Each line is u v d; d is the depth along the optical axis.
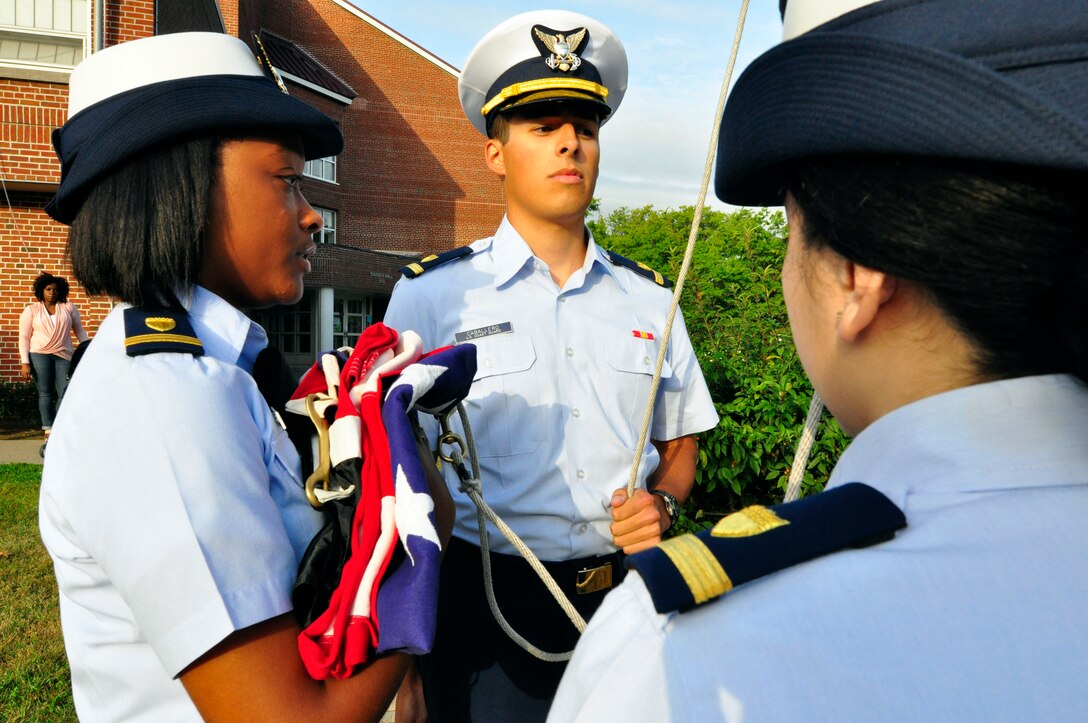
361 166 21.25
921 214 0.55
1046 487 0.57
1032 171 0.52
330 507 1.10
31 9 9.77
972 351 0.59
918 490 0.59
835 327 0.65
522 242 2.10
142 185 1.13
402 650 1.02
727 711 0.51
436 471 1.33
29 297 10.54
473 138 21.89
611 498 1.96
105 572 0.98
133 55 1.16
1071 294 0.54
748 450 3.54
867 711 0.50
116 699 1.02
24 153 9.80
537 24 2.07
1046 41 0.51
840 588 0.54
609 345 2.10
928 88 0.51
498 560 1.89
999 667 0.50
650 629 0.57
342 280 19.83
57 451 1.02
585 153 2.08
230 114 1.14
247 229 1.20
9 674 3.15
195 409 0.99
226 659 0.94
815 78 0.56
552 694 1.87
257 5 18.41
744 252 4.39
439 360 1.35
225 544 0.95
